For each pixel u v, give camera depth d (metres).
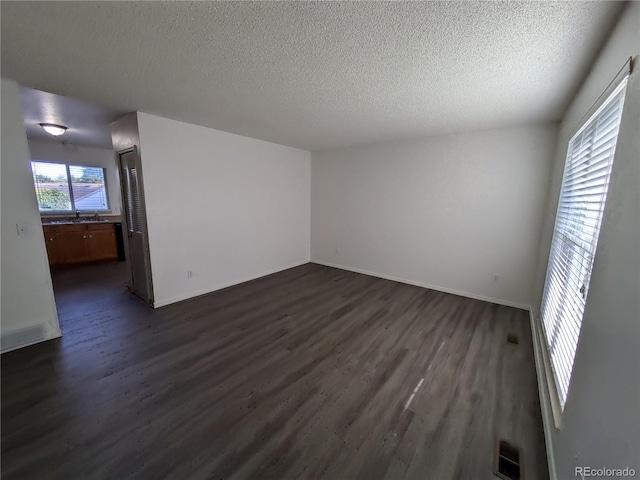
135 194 3.21
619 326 0.85
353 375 2.07
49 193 5.21
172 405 1.74
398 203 4.29
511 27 1.34
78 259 5.23
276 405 1.75
